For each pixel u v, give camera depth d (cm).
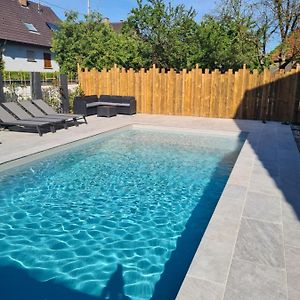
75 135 876
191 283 249
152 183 596
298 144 825
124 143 907
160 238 401
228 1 1752
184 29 1641
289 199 425
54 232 414
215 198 528
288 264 277
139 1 1664
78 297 291
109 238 400
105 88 1391
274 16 1666
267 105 1177
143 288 304
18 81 1477
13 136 856
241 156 659
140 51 1712
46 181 598
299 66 1109
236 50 1561
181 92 1280
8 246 379
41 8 3017
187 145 884
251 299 233
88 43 1984
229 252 293
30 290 301
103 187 575
